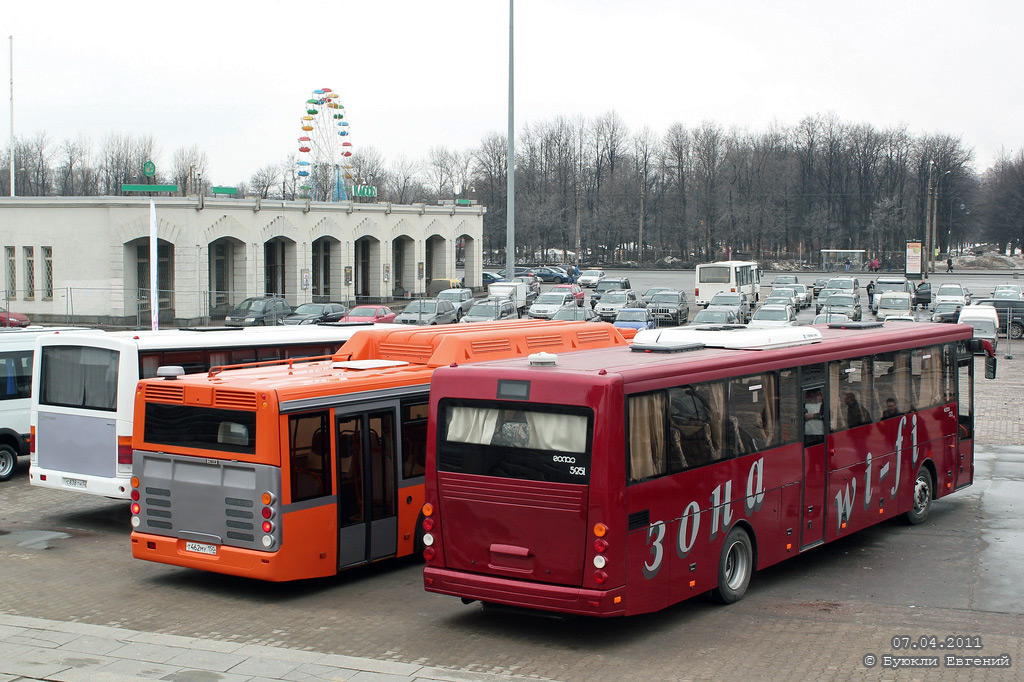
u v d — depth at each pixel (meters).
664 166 122.31
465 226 68.19
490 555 9.54
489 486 9.50
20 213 48.09
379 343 13.95
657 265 120.00
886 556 12.72
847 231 122.56
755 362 11.02
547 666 8.70
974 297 64.75
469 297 51.72
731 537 10.53
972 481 16.03
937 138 121.94
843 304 52.81
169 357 14.45
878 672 8.39
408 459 12.22
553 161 127.31
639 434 9.30
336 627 9.95
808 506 11.83
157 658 8.66
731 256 120.25
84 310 46.84
